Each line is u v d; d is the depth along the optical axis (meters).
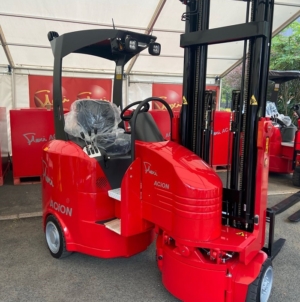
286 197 4.96
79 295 2.38
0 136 5.34
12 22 5.16
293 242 3.36
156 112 6.20
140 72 7.54
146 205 2.32
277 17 5.61
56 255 2.89
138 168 2.31
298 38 13.21
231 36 2.05
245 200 2.20
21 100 6.91
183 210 1.96
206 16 2.28
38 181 5.54
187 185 1.94
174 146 2.33
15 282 2.53
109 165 2.67
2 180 5.32
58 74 2.69
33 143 5.33
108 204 2.64
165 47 6.38
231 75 12.81
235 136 2.25
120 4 4.75
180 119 2.53
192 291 2.08
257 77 2.02
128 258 2.96
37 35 5.62
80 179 2.57
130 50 2.45
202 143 2.46
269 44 2.07
